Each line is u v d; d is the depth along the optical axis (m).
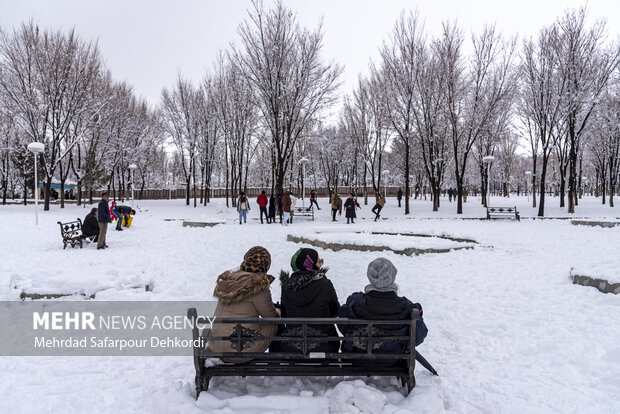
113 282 6.31
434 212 26.94
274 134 24.14
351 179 48.78
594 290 5.98
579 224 16.86
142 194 44.94
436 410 2.84
